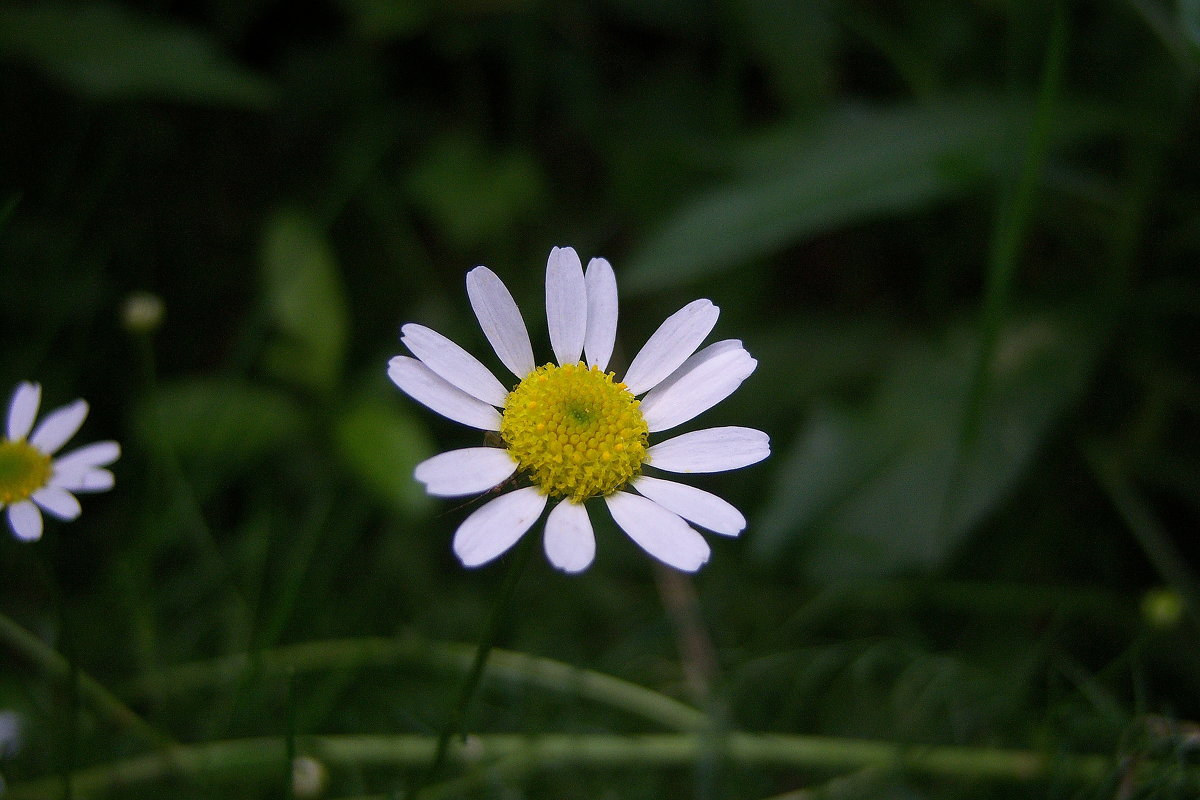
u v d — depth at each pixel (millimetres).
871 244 288
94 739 240
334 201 266
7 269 263
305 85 295
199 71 262
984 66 276
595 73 309
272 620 241
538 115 313
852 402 269
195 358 275
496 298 215
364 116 293
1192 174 254
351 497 264
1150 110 265
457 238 275
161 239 277
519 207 278
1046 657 254
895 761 240
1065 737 241
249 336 260
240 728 246
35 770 241
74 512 221
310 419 262
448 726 213
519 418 212
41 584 254
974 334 259
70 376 262
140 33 262
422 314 279
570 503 211
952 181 253
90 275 267
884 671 253
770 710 253
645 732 250
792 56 279
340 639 255
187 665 252
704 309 217
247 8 289
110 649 250
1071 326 258
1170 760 233
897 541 250
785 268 293
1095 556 260
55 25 260
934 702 248
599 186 307
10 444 223
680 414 215
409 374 212
